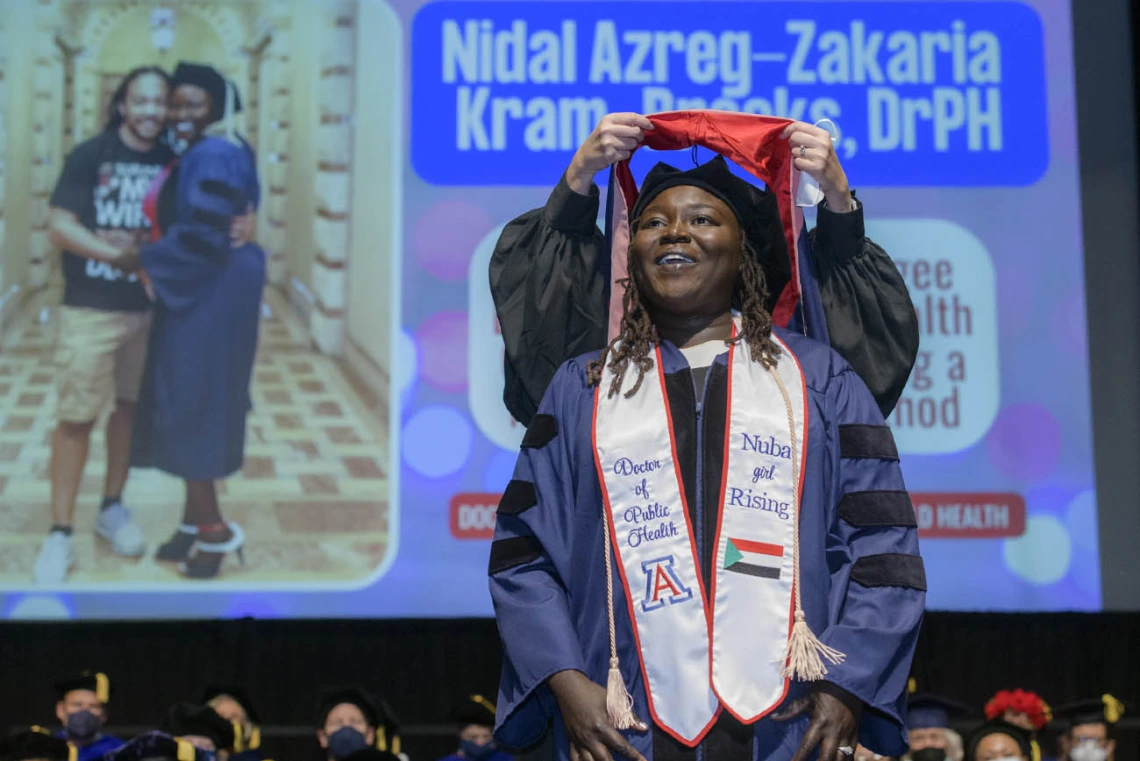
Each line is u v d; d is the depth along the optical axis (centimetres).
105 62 629
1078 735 567
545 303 247
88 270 617
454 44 629
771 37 629
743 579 199
